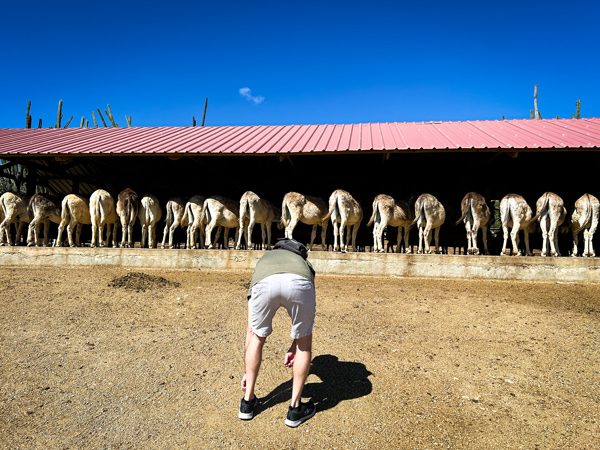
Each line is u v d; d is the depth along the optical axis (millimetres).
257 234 14086
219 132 13508
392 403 3498
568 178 12570
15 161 12438
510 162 12539
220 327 5418
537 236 13062
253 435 3023
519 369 4160
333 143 10891
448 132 11781
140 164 14109
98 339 4926
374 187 13742
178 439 2965
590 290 7918
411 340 4980
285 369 4117
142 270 9773
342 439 2994
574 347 4727
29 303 6391
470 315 6055
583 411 3354
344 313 6109
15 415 3195
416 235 13219
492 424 3188
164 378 3902
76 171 14797
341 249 9906
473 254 9695
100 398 3506
